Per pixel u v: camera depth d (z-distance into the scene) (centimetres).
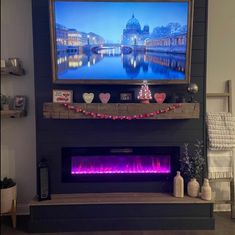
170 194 270
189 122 273
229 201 283
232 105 298
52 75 259
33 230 249
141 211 254
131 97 269
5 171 287
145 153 274
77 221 251
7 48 279
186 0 252
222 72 294
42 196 254
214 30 291
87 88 270
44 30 263
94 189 274
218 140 274
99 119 269
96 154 273
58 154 270
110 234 246
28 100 283
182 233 248
